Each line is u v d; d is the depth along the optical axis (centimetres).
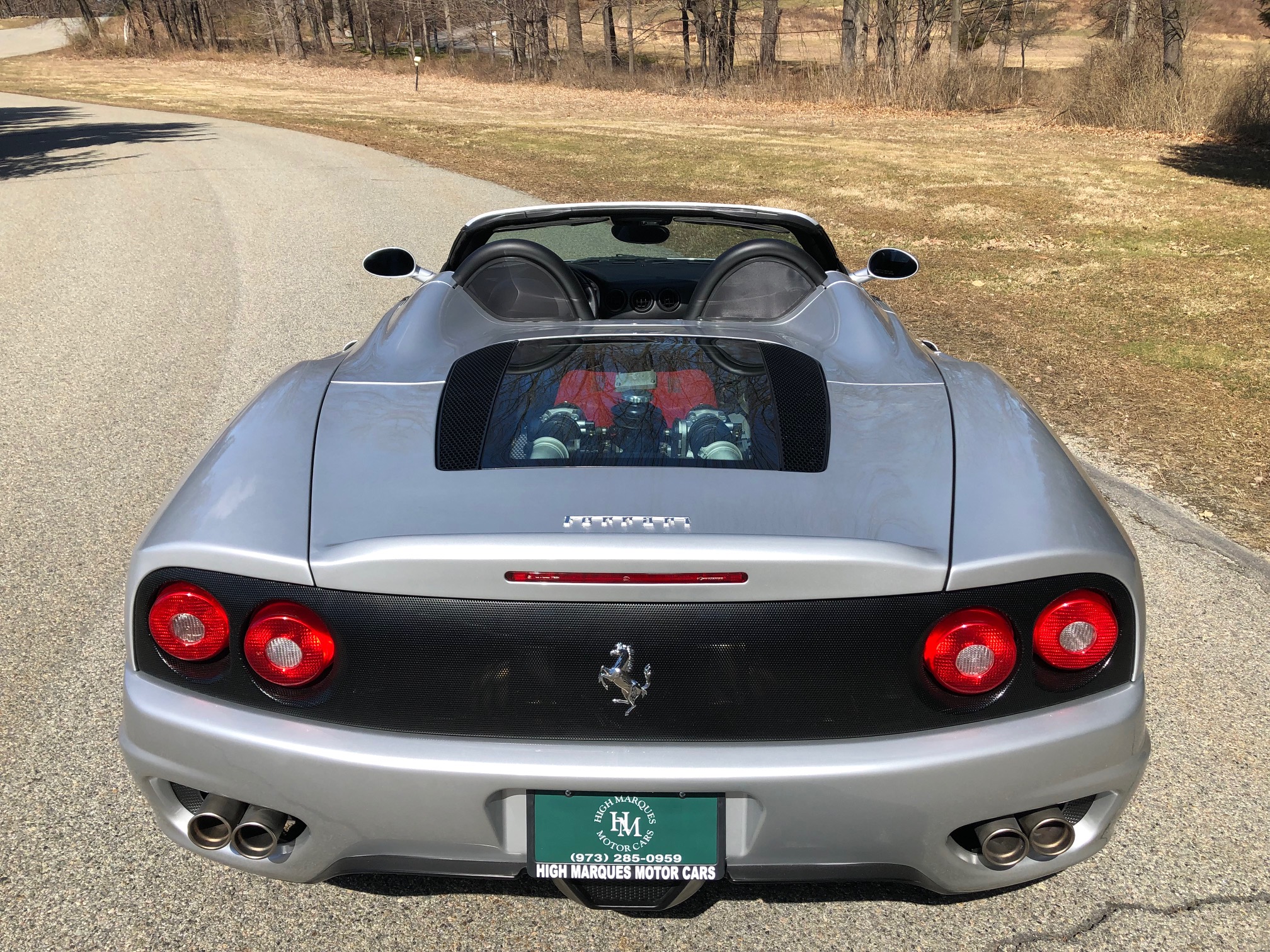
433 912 203
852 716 163
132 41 5678
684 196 1198
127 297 730
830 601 159
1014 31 4103
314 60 5041
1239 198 1228
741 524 165
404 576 158
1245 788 237
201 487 186
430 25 5409
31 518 378
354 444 194
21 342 618
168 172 1426
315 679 165
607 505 169
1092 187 1311
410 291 743
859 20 2897
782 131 2059
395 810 165
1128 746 171
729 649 159
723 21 3500
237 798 170
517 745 163
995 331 645
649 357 234
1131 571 170
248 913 202
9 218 1089
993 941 195
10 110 2662
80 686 276
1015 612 162
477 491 175
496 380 220
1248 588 327
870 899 206
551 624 159
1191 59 2216
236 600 164
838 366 233
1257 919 199
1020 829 170
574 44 4222
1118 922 199
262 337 623
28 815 228
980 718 165
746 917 201
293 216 1066
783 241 279
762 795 161
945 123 2245
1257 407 498
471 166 1465
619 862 169
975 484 180
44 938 194
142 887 208
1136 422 476
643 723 162
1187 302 727
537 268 276
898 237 983
